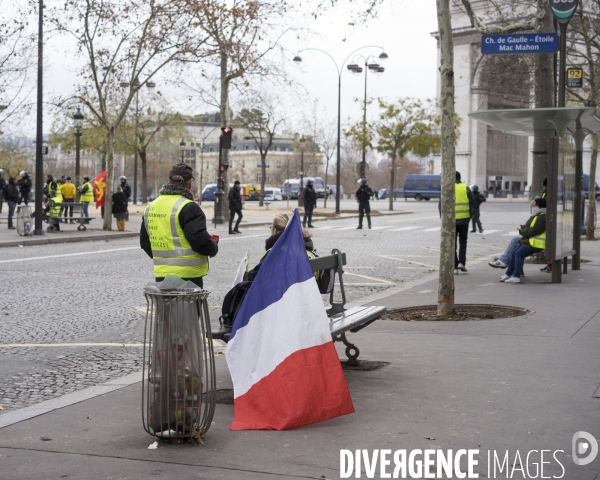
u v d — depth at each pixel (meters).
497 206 61.88
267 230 31.17
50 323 10.25
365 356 7.54
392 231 30.78
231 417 5.47
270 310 5.48
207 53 29.06
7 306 11.65
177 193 6.40
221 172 33.91
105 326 10.05
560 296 11.66
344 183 131.00
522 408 5.52
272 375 5.30
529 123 13.71
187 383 4.81
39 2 25.03
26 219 25.75
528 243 13.47
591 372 6.66
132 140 59.91
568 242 13.91
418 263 18.31
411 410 5.52
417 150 51.53
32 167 113.94
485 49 12.57
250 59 32.69
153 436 4.97
